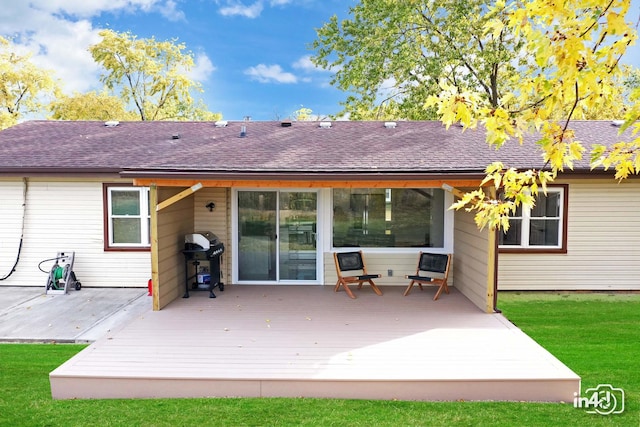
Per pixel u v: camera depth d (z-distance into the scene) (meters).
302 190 9.70
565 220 9.51
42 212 9.72
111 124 11.98
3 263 9.80
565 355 5.94
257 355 5.48
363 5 18.31
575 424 4.24
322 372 4.96
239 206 9.77
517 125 3.08
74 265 9.79
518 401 4.77
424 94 17.69
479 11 16.41
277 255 9.79
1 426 4.20
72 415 4.43
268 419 4.32
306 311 7.55
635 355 5.94
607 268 9.59
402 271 9.57
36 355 6.00
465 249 8.67
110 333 6.34
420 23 17.61
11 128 11.71
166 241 8.02
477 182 7.52
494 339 6.08
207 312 7.48
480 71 17.61
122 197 9.74
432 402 4.73
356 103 19.81
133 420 4.31
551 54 2.63
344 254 9.28
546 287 9.64
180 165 8.14
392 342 5.96
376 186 7.65
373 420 4.31
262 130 11.13
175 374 4.90
